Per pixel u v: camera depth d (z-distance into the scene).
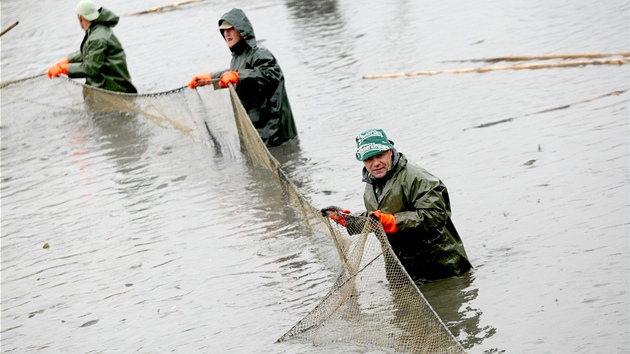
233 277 7.93
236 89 11.18
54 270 8.88
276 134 11.38
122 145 12.54
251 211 9.36
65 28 21.52
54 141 13.27
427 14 17.17
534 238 7.45
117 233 9.51
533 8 15.88
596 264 6.79
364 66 14.43
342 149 10.80
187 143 12.14
